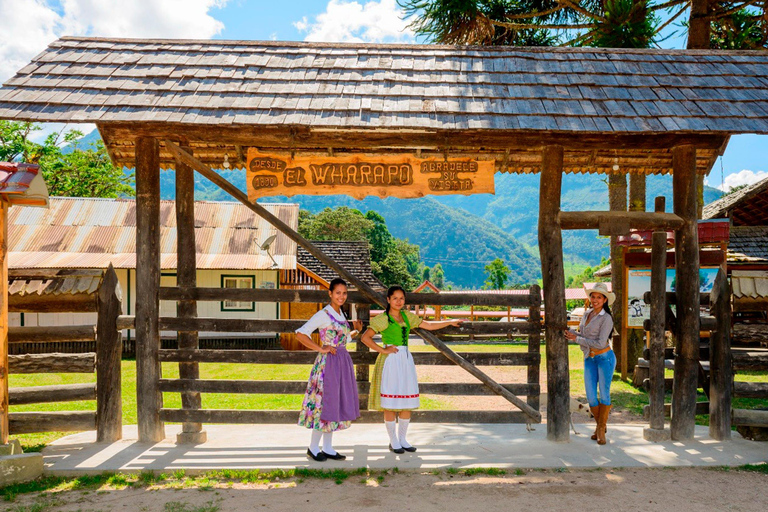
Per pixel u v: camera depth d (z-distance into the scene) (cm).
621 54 668
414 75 623
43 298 579
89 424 590
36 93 555
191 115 548
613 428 664
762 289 609
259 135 589
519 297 602
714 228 977
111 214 1897
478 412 591
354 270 2358
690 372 607
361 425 689
